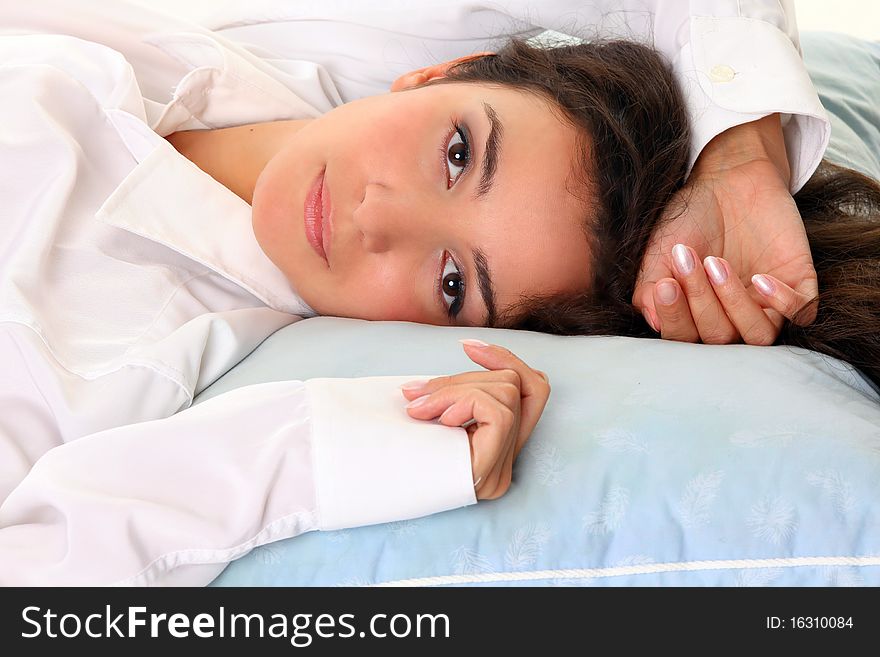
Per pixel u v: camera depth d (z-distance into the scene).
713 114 0.99
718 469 0.67
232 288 1.04
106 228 0.97
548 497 0.67
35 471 0.69
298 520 0.68
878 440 0.68
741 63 1.02
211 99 1.17
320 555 0.68
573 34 1.22
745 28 1.04
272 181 0.98
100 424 0.81
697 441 0.69
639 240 0.96
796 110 0.98
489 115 0.95
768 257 0.95
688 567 0.64
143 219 0.97
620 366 0.78
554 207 0.94
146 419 0.82
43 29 1.17
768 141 1.01
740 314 0.85
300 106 1.23
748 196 0.97
